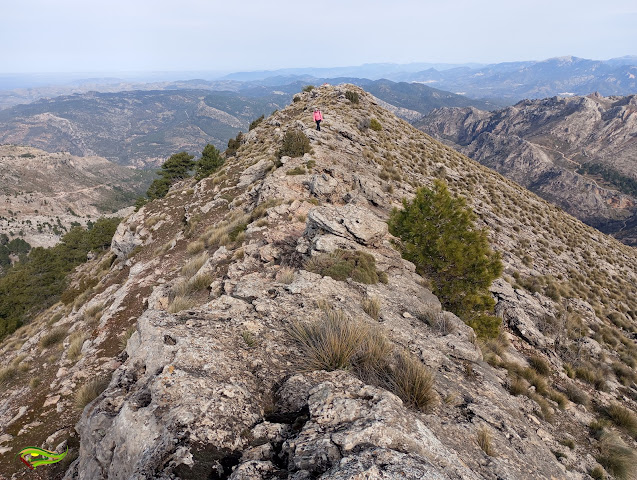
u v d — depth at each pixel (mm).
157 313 7273
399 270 13211
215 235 21125
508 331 17047
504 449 5336
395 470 3107
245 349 6125
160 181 64562
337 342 6000
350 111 49875
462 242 15094
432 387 6160
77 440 8250
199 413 4297
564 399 11000
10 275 57531
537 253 32094
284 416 4613
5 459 8094
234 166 41875
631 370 16891
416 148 47719
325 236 13203
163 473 3598
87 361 11867
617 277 34750
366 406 4234
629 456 8891
